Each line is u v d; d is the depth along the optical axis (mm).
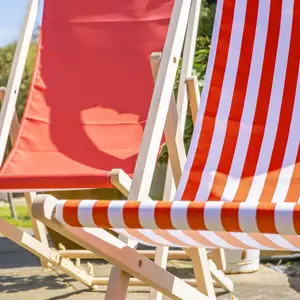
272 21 2959
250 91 2861
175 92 5383
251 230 1855
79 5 4152
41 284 4227
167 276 2498
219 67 2908
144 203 2016
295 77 2859
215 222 1891
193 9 3801
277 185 2625
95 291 4004
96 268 4820
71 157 3652
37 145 3693
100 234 2268
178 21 2971
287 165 2676
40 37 4047
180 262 4949
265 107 2828
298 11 2955
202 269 3268
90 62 4000
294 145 2723
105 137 3738
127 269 2365
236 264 4402
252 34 2949
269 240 2105
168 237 2254
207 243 2260
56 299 3811
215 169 2689
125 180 2910
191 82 3605
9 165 3566
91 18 4117
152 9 4086
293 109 2807
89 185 2918
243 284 4117
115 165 3557
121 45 4027
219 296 3828
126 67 3963
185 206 1943
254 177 2664
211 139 2771
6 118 3713
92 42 4055
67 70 3984
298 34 2926
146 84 3896
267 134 2771
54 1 4168
